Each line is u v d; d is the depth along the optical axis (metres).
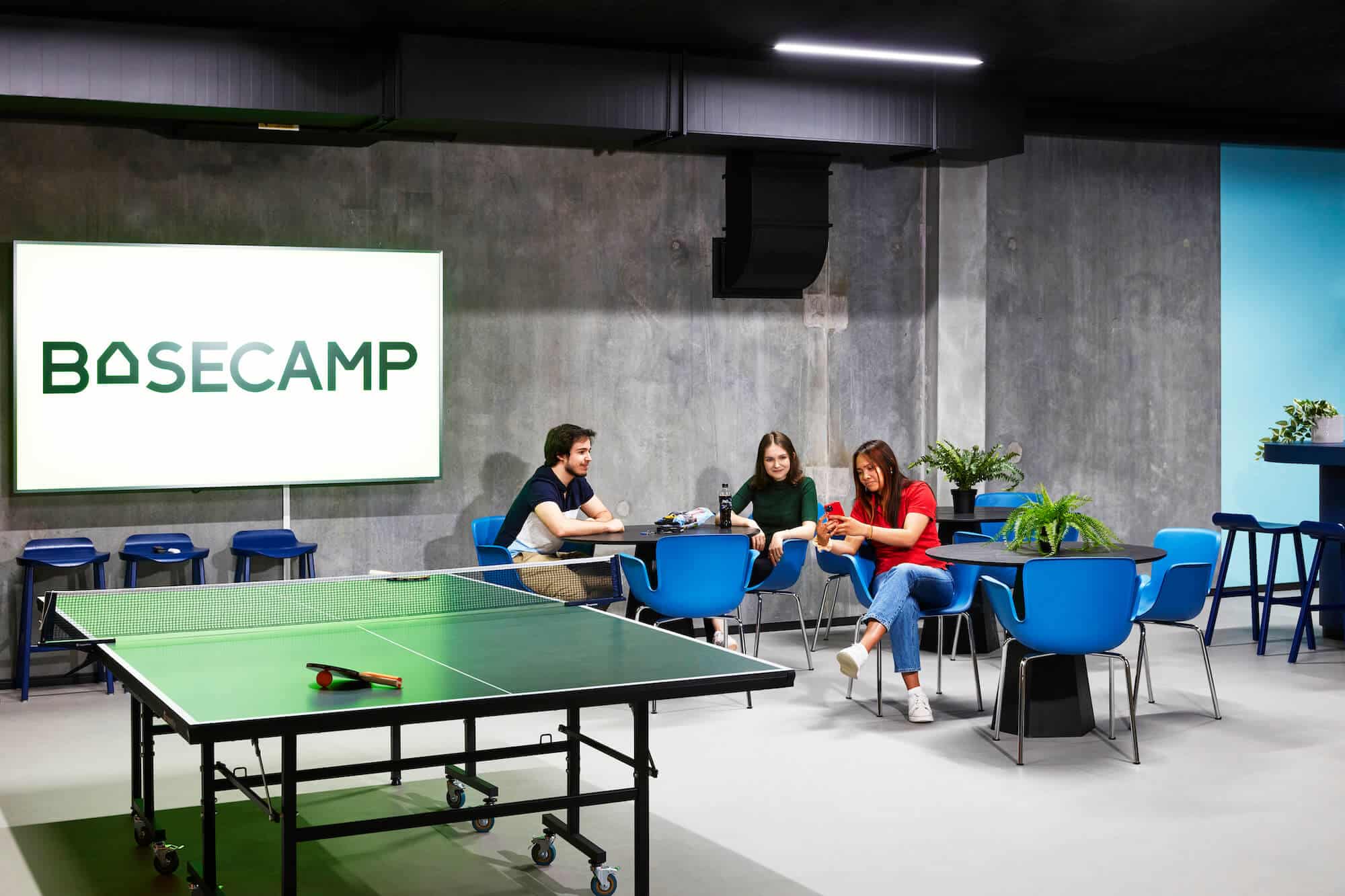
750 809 4.64
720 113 7.30
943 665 7.27
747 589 7.14
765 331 8.60
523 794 4.82
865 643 5.96
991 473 7.74
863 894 3.80
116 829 4.51
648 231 8.24
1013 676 5.68
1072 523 5.52
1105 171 9.73
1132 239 9.83
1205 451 10.14
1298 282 10.41
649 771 3.66
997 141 8.03
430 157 7.67
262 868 4.07
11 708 6.45
